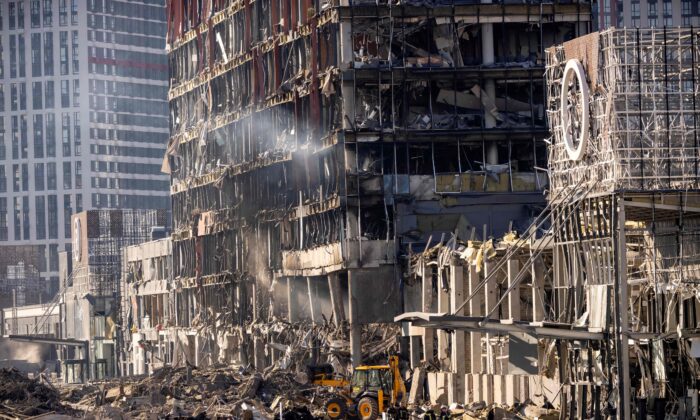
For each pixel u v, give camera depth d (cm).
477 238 17312
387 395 11756
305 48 18838
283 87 19262
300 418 11794
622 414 10119
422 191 17312
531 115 17438
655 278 10606
